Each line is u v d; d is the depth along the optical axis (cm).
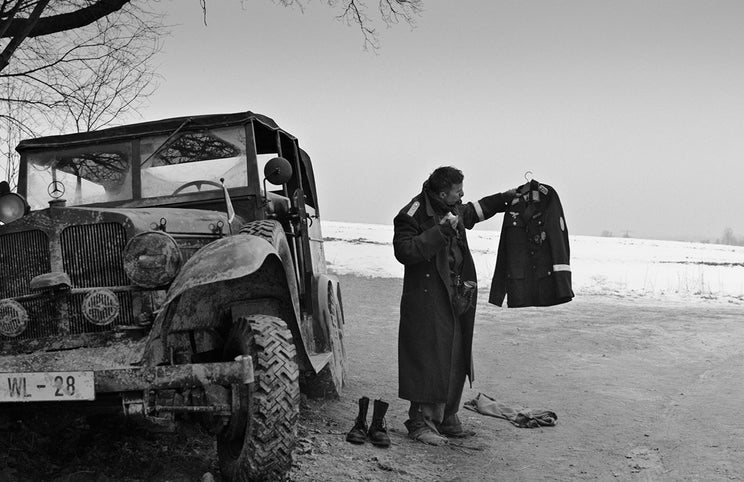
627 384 862
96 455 501
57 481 450
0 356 445
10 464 465
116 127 597
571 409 739
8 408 478
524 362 995
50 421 532
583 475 540
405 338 617
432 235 590
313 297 708
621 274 2362
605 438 637
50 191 595
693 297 1886
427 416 619
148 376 411
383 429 591
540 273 671
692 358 1042
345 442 583
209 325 505
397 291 1741
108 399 453
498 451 595
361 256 2452
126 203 586
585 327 1304
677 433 651
